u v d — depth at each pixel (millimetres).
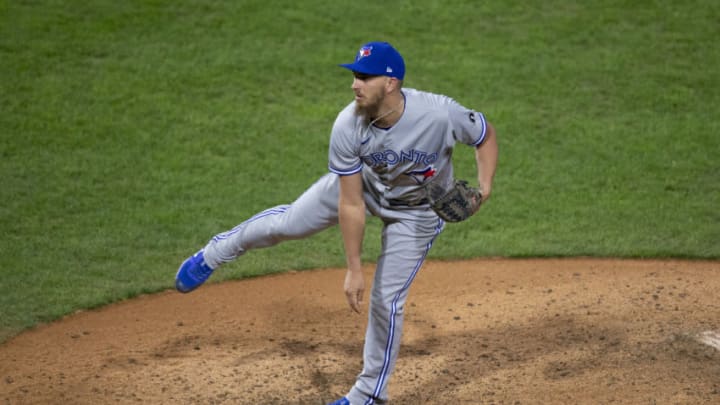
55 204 30250
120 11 43281
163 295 24969
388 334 16828
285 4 44875
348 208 16141
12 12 42438
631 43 42812
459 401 18125
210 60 40188
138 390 18719
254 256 27906
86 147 33969
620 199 31672
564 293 23875
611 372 18922
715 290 23688
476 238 29094
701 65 41188
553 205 31312
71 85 37812
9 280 25422
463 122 16156
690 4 45844
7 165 32406
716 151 34938
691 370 18875
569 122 37031
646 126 36812
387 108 15492
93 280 25688
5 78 37844
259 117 36656
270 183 32312
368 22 43750
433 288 25047
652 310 22172
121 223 29312
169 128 35531
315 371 19688
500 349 20500
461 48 42094
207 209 30422
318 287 25406
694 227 29500
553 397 18016
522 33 43438
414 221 16797
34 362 20422
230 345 21234
